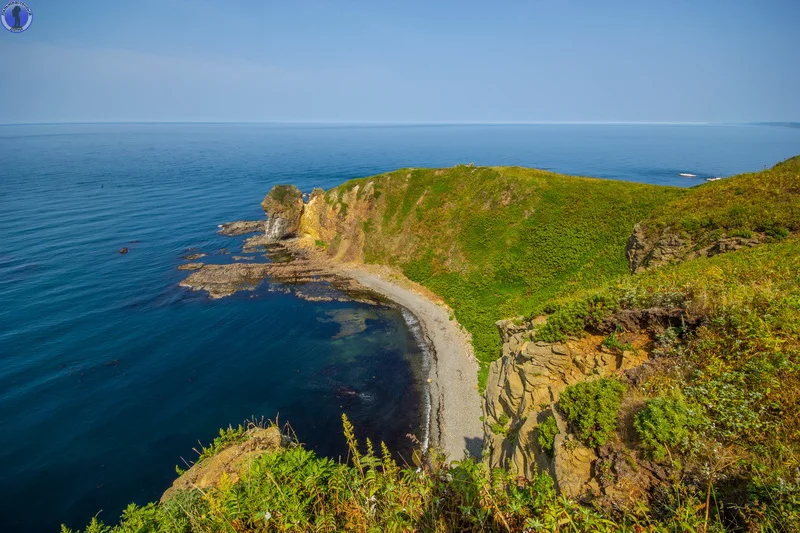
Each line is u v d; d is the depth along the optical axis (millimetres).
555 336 13859
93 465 25484
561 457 9430
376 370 35375
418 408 30500
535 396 13766
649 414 8352
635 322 11961
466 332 40438
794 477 6051
